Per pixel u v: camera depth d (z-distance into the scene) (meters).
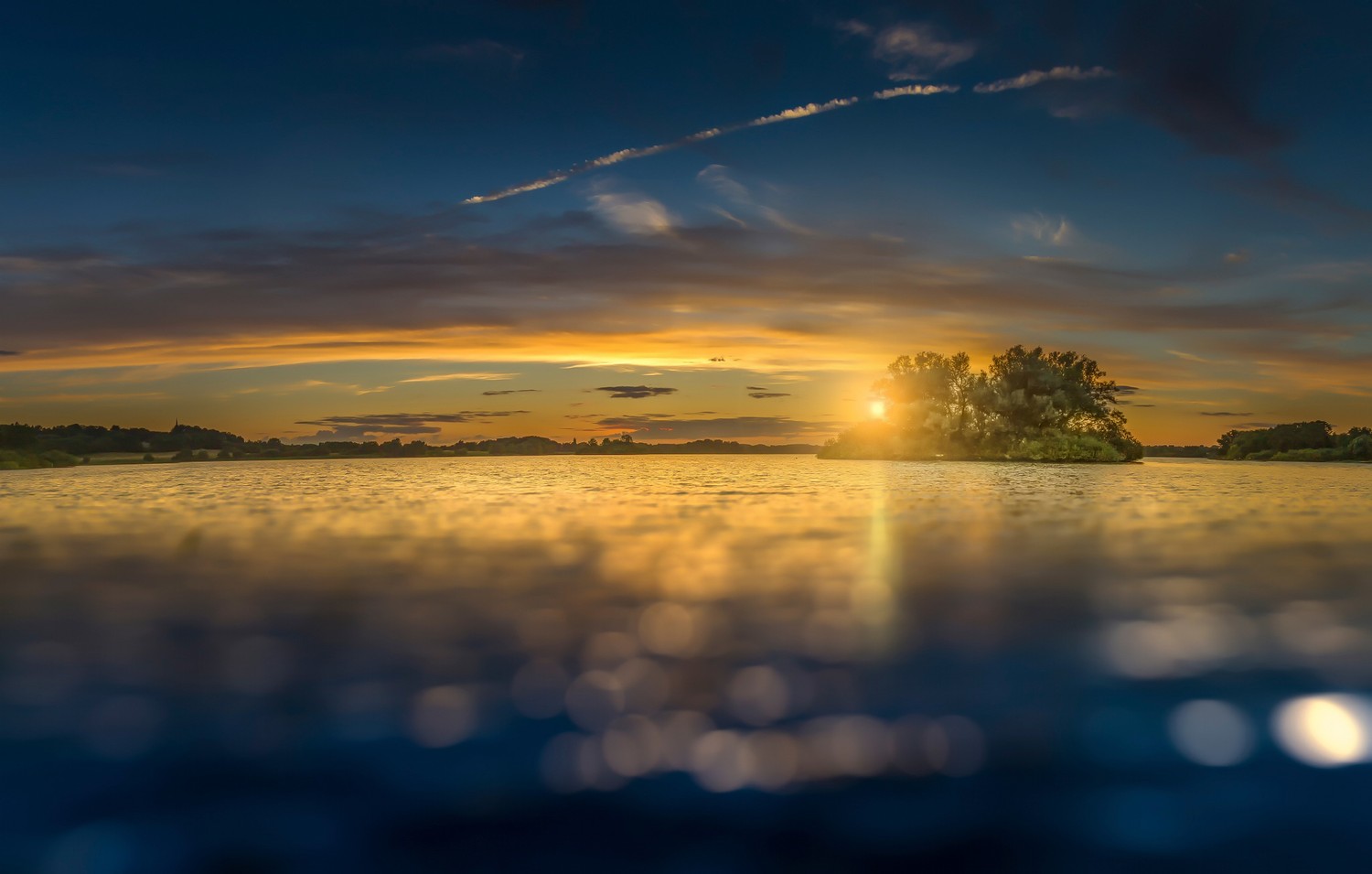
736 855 3.88
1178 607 9.05
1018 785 4.62
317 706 5.80
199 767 4.81
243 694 6.06
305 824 4.13
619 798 4.43
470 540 15.31
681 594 9.81
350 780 4.61
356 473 57.62
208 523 19.02
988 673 6.59
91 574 11.49
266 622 8.33
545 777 4.68
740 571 11.58
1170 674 6.52
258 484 40.12
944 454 84.69
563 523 18.48
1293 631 7.95
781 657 7.03
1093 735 5.28
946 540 15.32
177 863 3.77
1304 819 4.22
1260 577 11.10
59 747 5.08
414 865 3.79
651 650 7.25
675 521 19.12
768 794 4.51
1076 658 6.98
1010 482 40.31
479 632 7.90
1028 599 9.56
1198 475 50.62
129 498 29.16
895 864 3.79
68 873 3.66
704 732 5.36
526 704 5.86
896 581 10.70
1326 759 4.94
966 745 5.16
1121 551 13.78
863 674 6.52
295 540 15.36
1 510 23.67
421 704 5.86
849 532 16.72
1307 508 23.39
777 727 5.45
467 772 4.75
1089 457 78.44
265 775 4.68
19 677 6.46
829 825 4.16
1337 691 6.09
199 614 8.73
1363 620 8.41
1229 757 4.96
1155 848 3.91
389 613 8.73
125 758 4.92
